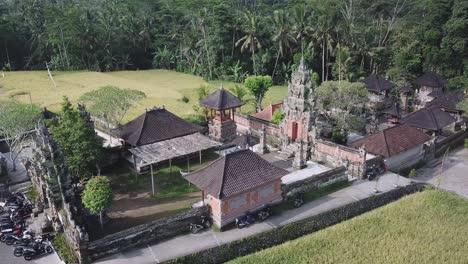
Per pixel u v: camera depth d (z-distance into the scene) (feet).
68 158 138.72
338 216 132.16
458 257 108.78
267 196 129.59
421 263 106.52
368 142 168.86
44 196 131.44
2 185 149.79
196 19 382.63
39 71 375.04
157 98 279.69
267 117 211.41
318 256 108.58
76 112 146.61
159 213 131.95
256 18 343.46
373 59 329.11
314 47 336.90
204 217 121.70
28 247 109.81
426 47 290.56
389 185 149.07
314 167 166.20
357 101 197.36
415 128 182.70
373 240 115.55
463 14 270.26
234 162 124.67
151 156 147.95
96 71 388.57
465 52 279.49
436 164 181.37
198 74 382.63
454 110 223.71
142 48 423.64
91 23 384.06
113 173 162.91
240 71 361.30
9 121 150.71
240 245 114.32
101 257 106.01
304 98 169.89
